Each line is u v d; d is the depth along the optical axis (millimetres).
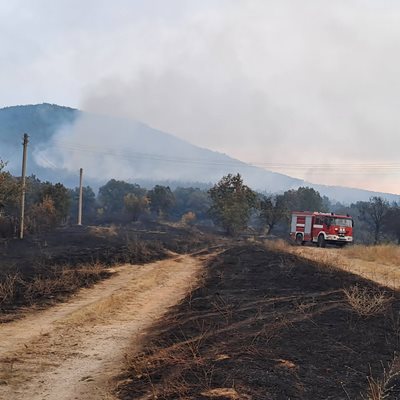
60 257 23750
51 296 13891
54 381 6719
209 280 17266
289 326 8742
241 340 7926
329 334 8109
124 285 16547
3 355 8117
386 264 19734
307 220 37125
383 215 62250
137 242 32125
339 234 35062
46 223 43875
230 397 5309
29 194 56531
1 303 12727
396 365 6410
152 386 5945
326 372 6219
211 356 7062
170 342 8422
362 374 6129
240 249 29469
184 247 34656
